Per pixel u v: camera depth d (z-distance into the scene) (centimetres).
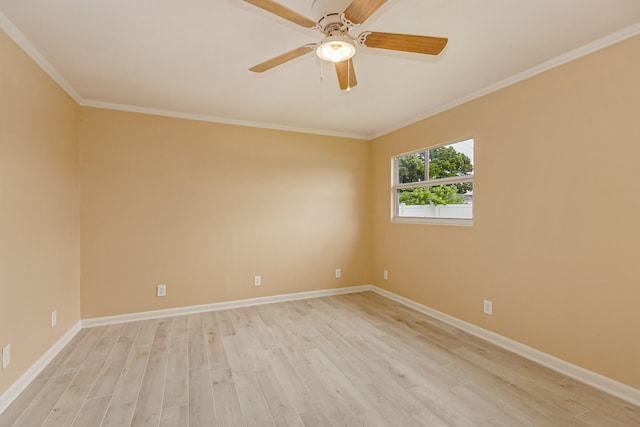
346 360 250
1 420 177
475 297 302
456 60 238
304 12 185
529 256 255
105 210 331
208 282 374
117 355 258
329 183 443
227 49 226
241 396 202
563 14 183
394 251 419
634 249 197
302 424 176
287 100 325
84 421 177
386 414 184
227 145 386
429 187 371
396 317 351
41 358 235
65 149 286
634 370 196
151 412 185
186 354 260
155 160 352
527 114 256
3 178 192
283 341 286
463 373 231
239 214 391
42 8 179
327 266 441
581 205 222
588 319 218
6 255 194
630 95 198
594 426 174
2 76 191
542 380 221
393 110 354
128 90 299
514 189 267
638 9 178
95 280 326
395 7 177
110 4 176
